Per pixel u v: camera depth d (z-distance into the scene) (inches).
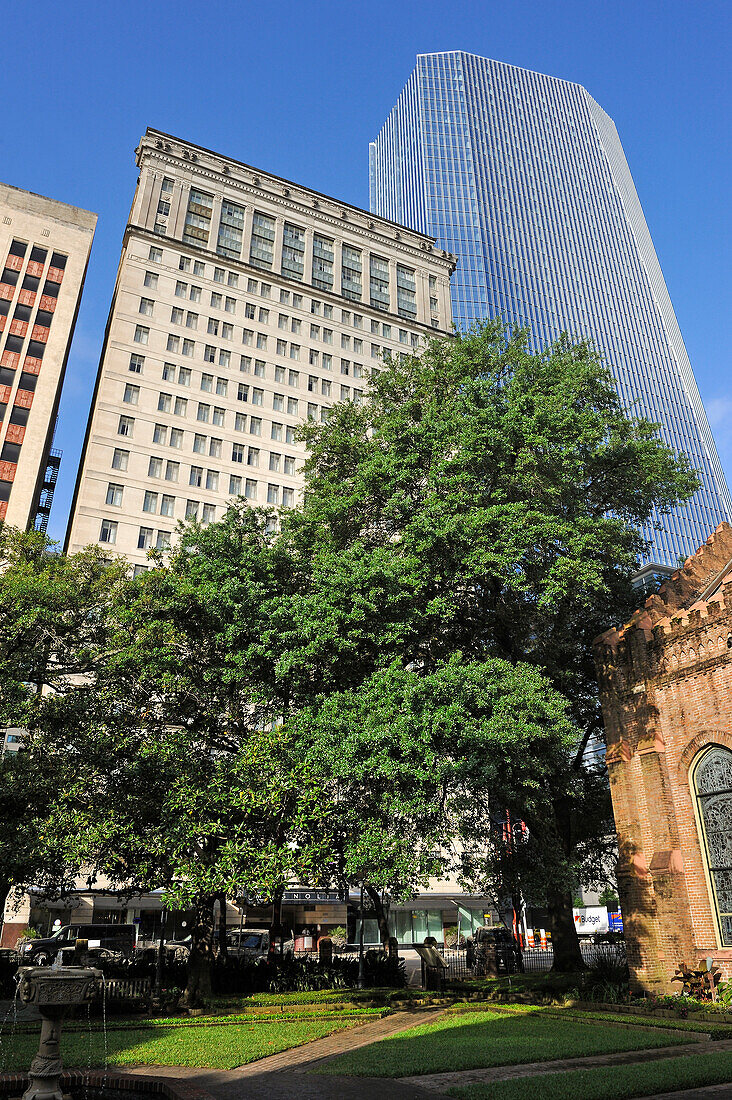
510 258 5142.7
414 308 3312.0
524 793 778.8
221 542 869.8
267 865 707.4
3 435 2226.9
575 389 972.6
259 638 797.2
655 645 800.9
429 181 5191.9
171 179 2886.3
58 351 2386.8
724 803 704.4
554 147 6028.5
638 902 749.9
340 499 932.0
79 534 2190.0
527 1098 365.4
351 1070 457.7
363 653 794.8
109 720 818.2
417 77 5767.7
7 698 848.9
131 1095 425.1
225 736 853.2
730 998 630.5
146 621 833.5
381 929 1077.1
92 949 1172.5
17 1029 631.8
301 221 3147.1
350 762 682.8
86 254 2559.1
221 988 910.4
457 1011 733.3
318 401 2768.2
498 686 713.0
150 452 2380.7
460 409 935.7
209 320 2682.1
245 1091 407.5
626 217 6200.8
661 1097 380.8
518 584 807.7
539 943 1847.9
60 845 757.3
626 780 801.6
